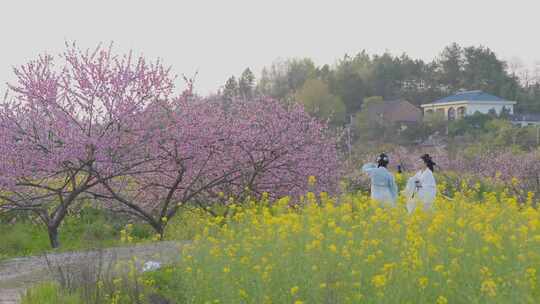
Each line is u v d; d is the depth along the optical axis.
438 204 13.41
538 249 9.45
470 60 124.06
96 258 12.62
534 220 10.41
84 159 17.22
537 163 31.12
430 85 124.38
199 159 18.50
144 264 12.23
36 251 16.36
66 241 17.69
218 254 10.59
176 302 10.52
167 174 18.81
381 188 16.22
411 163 42.53
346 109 113.81
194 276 10.47
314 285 8.83
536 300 8.26
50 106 17.23
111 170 17.44
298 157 19.69
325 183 20.44
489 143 59.38
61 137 17.02
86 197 18.08
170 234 17.91
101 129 17.52
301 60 134.00
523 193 25.56
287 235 10.66
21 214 18.94
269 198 20.09
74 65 17.42
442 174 31.34
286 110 20.88
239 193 20.03
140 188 19.16
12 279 12.20
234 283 9.61
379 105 103.44
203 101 19.17
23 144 16.89
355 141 83.62
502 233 10.72
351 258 9.41
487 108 105.00
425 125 84.75
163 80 17.88
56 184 18.73
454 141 71.69
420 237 9.62
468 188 27.19
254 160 19.58
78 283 10.58
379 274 9.09
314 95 99.25
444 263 8.98
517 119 100.50
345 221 11.71
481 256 9.20
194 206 20.19
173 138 17.83
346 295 8.66
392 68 125.88
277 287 9.19
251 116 19.83
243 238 11.50
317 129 20.45
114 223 19.11
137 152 17.86
